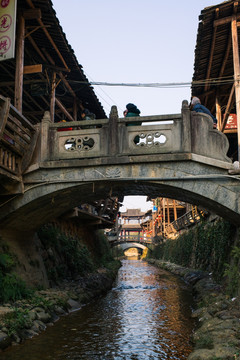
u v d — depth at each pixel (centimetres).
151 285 1983
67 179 949
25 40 1353
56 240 1542
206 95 1719
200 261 2170
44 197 976
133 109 1107
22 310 850
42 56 1432
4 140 861
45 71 1472
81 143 967
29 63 1476
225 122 1568
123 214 8800
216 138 902
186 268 2655
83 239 2236
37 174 976
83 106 1978
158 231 5662
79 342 770
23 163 982
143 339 805
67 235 1819
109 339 801
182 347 741
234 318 786
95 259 2327
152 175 902
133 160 905
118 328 909
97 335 833
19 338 741
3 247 1037
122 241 5375
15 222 1070
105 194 1076
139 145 925
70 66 1517
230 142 2069
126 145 930
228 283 1112
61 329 871
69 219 1964
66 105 1925
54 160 974
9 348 698
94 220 2192
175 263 3388
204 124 910
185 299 1416
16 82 1177
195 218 2450
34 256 1228
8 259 976
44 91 1512
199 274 1920
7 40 936
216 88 1669
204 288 1355
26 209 1010
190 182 888
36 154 989
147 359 666
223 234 1417
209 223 1972
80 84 1675
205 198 891
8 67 1521
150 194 1075
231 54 1438
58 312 1008
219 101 1666
